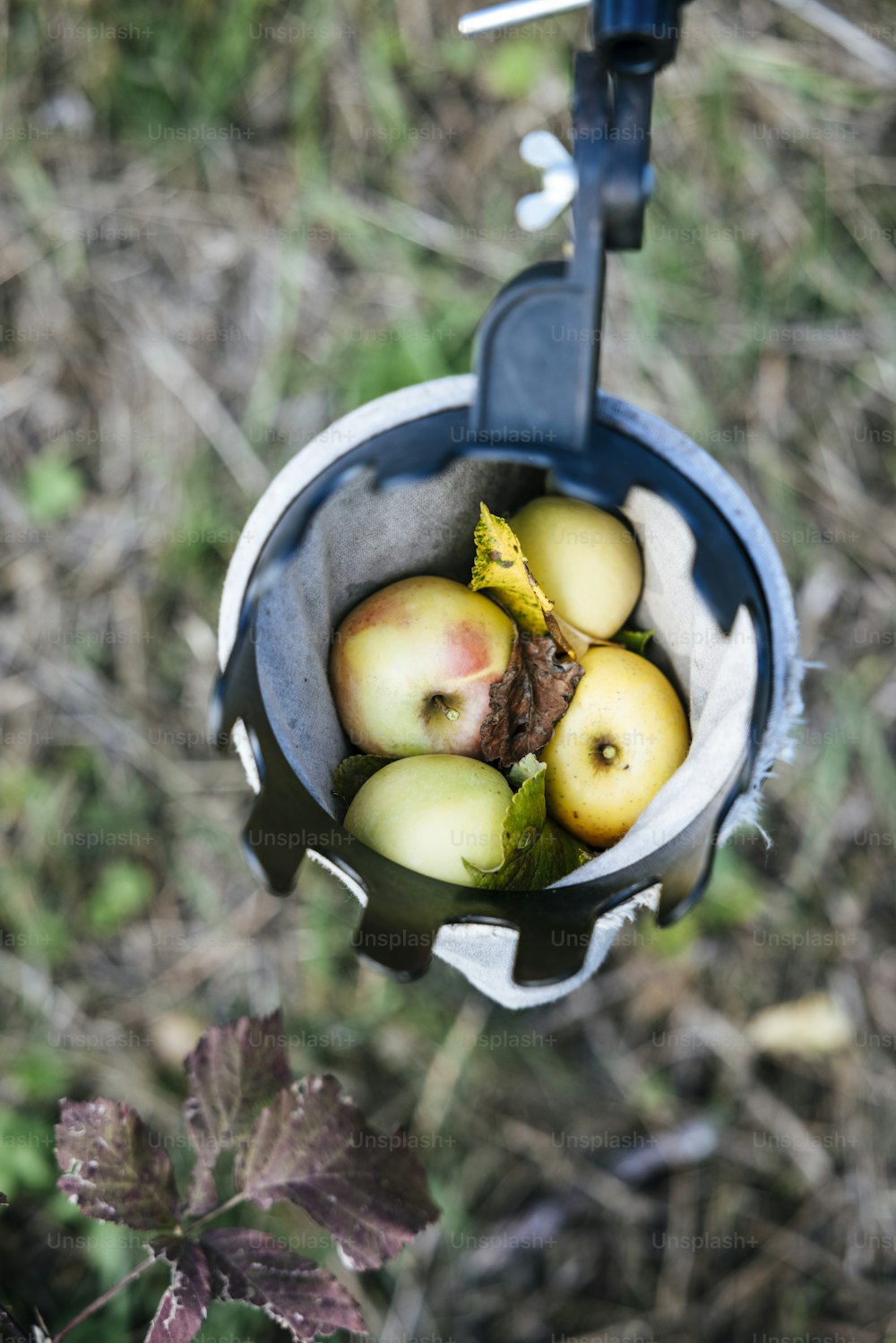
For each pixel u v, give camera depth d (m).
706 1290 1.26
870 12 1.36
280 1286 0.89
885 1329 1.25
